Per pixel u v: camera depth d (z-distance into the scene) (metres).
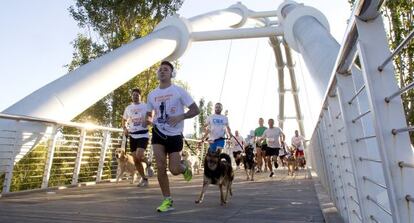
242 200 5.81
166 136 4.54
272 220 4.10
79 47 16.67
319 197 5.62
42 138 6.96
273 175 11.96
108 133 9.24
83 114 16.22
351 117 2.50
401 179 1.44
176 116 4.45
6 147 6.17
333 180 4.28
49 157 6.94
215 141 8.09
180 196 6.21
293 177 11.53
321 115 4.56
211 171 5.37
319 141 5.83
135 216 4.23
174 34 15.91
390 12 8.28
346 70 2.53
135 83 15.99
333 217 3.83
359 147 2.43
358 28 1.61
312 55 12.21
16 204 4.89
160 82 4.71
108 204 5.10
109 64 12.23
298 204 5.37
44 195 6.00
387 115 1.50
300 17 16.81
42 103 9.96
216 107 8.19
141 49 13.70
